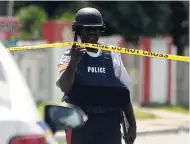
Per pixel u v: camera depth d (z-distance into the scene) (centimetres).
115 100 1188
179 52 8600
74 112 895
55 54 4522
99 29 1220
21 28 5753
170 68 5403
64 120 896
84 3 7369
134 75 5172
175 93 5434
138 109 4912
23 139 668
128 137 1241
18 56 4428
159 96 5331
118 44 4859
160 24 7844
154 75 5291
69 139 1184
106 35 7588
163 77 5353
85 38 1211
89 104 1178
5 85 736
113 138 1190
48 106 902
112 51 1211
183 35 8594
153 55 1277
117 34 7612
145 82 5228
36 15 5841
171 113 4847
